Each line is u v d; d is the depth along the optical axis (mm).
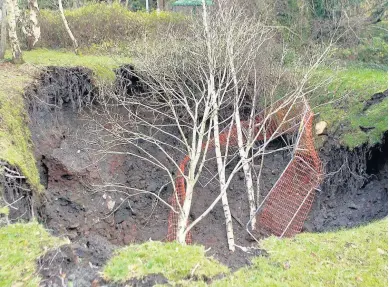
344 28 14961
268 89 11500
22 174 7035
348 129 10969
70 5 21141
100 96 11148
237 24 11930
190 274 5180
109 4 18547
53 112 10508
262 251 6227
